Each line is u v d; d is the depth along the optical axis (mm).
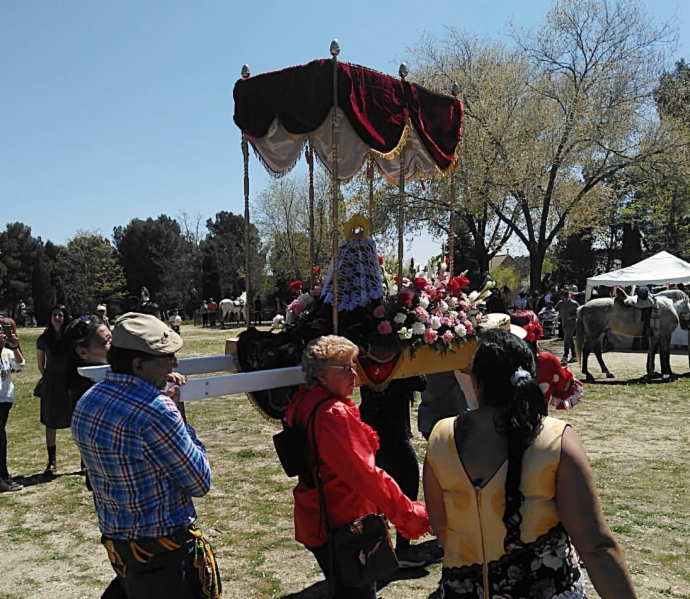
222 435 9078
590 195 24703
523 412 2129
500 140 22516
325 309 4781
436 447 2295
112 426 2537
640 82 23938
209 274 55812
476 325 5172
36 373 17422
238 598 4234
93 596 4355
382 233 23203
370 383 4461
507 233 26469
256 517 5727
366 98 4461
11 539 5379
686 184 26078
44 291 54125
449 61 24172
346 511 3035
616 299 13320
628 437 8445
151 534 2572
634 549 4891
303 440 3078
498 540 2127
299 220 45156
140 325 2670
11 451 8562
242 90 4766
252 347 4516
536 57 24484
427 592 4266
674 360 16859
